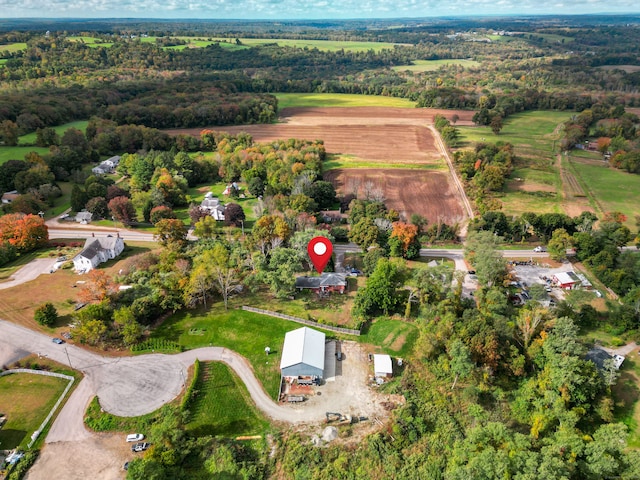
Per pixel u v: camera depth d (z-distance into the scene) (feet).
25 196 454.40
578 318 292.40
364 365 257.75
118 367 250.57
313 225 410.31
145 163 547.90
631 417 225.15
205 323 290.35
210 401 228.63
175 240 385.29
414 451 204.74
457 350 239.09
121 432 210.59
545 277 354.74
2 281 336.08
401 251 378.32
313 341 258.78
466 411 227.61
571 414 206.49
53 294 319.68
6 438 206.18
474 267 360.07
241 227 445.37
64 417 217.77
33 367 246.88
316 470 194.90
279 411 224.53
